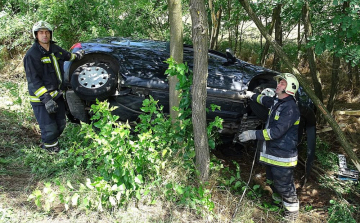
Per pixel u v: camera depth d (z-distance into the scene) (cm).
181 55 331
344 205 363
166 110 395
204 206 301
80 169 348
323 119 527
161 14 710
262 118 374
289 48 643
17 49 704
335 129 372
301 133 416
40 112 367
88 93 368
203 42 286
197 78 296
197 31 282
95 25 641
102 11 666
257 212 340
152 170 315
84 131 312
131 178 293
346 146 370
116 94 386
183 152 338
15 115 472
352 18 327
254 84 416
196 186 328
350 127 535
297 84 327
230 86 394
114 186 283
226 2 665
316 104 375
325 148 488
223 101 389
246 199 340
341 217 350
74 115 396
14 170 343
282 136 332
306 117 405
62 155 363
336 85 511
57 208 289
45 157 359
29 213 277
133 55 410
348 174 432
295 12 512
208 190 312
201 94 301
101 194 282
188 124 333
